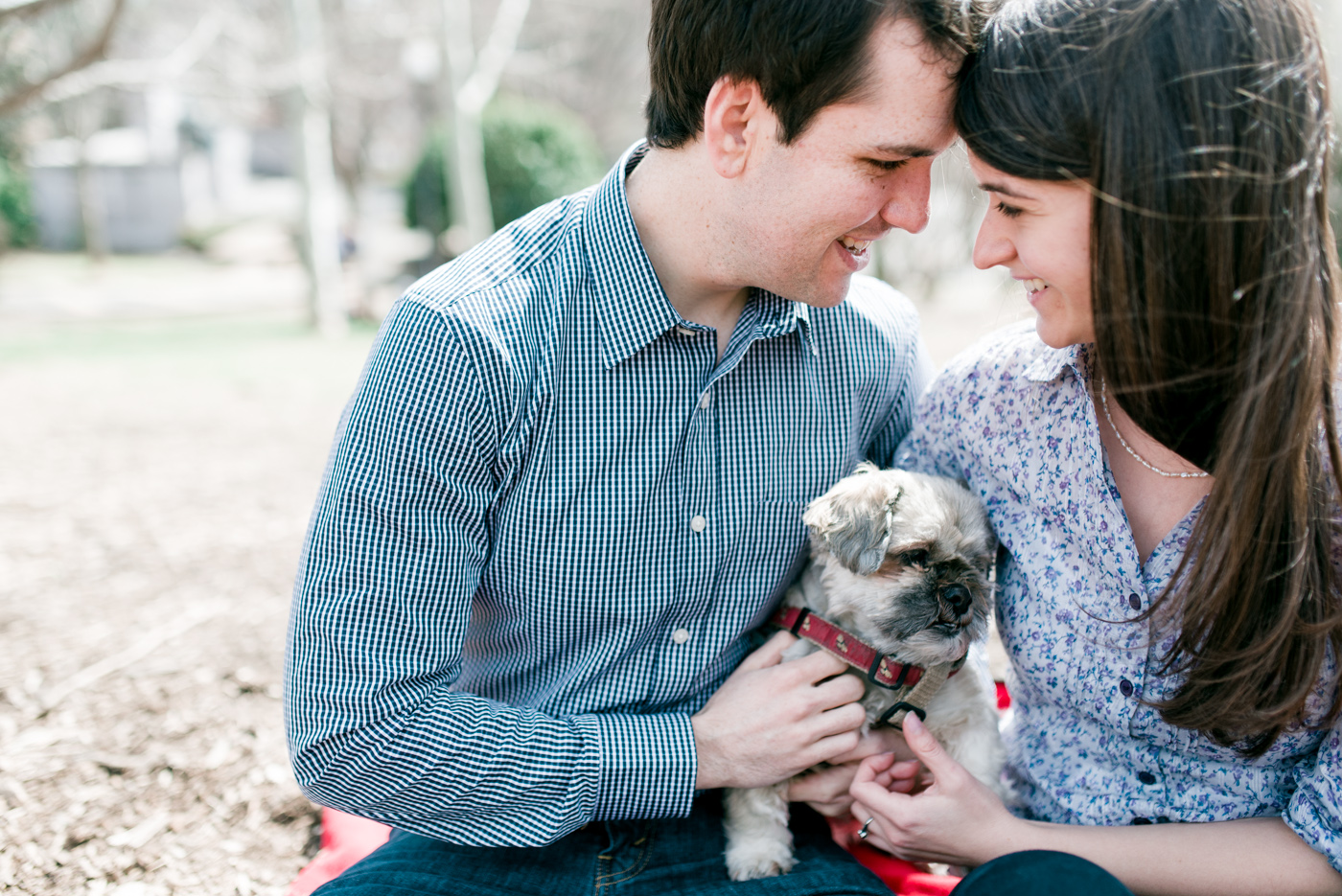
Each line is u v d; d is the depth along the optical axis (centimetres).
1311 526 164
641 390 192
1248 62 150
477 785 184
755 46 168
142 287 2608
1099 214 158
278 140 4975
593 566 196
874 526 223
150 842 272
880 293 244
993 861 171
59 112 3064
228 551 517
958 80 171
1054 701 207
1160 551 185
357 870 193
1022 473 205
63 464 718
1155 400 167
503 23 1830
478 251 199
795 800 229
